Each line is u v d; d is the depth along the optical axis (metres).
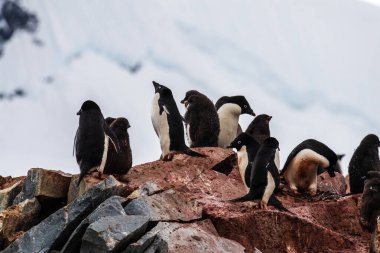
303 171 23.22
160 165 23.64
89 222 18.05
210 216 19.56
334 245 20.34
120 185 19.91
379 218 19.77
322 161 22.91
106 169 22.61
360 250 20.33
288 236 19.97
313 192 23.42
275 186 20.52
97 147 21.94
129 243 17.36
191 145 28.14
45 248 18.70
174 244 17.44
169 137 24.84
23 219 21.45
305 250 20.08
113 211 18.17
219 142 29.86
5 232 21.03
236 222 19.45
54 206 22.31
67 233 19.02
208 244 17.95
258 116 27.98
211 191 22.45
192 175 23.20
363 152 24.75
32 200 21.80
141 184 21.31
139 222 17.58
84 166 21.80
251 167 22.06
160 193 19.59
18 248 18.89
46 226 19.19
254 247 19.03
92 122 22.31
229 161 24.75
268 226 19.80
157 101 25.59
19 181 23.39
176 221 18.86
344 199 22.39
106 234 16.97
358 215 22.02
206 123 28.05
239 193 22.67
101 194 19.58
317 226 20.31
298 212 21.50
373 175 22.36
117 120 23.72
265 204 20.33
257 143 22.70
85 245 17.12
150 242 17.45
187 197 20.83
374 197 21.48
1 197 23.03
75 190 21.91
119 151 22.70
